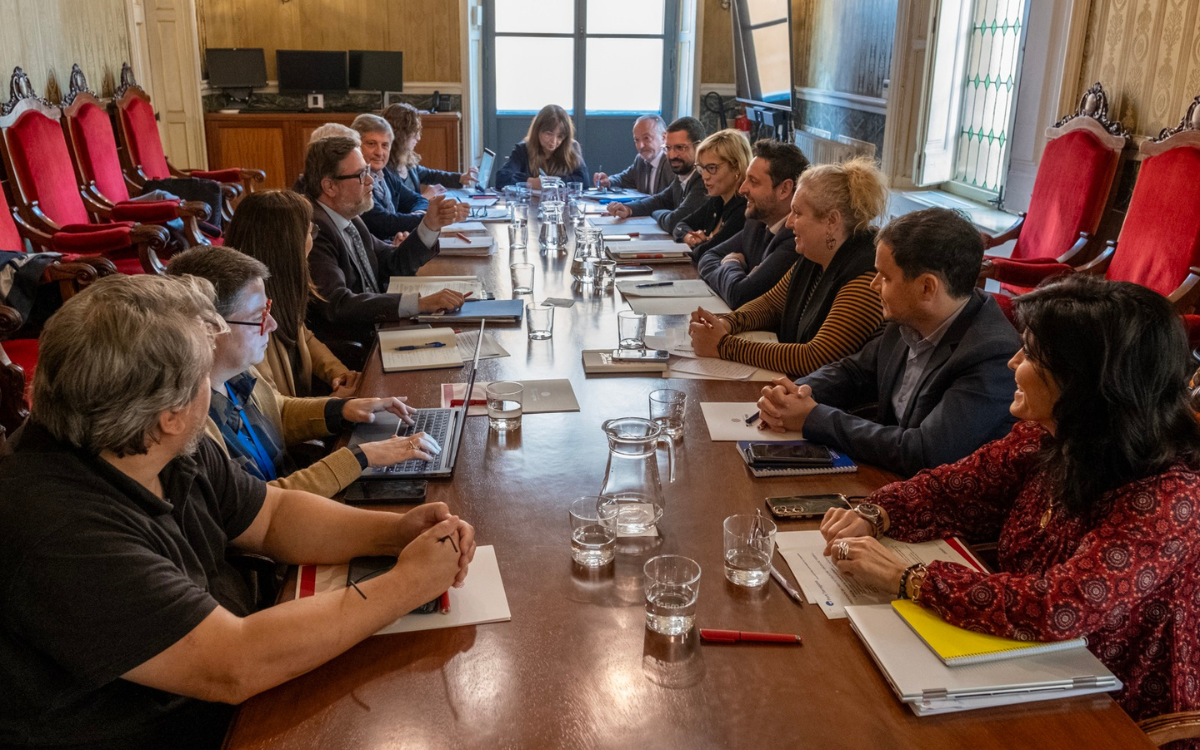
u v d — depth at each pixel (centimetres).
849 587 147
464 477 186
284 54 759
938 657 126
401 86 788
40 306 357
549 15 871
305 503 157
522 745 113
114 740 121
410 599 134
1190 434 133
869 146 679
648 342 271
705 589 147
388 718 118
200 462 147
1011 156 541
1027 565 151
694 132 508
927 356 206
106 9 630
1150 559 127
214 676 117
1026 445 161
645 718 118
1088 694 123
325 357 285
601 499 165
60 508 114
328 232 324
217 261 183
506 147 901
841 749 113
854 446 196
